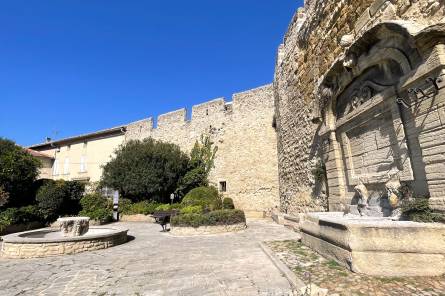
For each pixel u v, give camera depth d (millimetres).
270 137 17781
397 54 4312
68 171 26625
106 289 3949
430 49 3650
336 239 4043
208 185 19859
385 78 4742
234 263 5039
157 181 18094
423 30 3588
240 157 18891
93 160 25828
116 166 19062
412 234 3371
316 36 7746
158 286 3938
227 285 3746
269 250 5617
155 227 13609
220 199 17312
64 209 16688
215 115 20875
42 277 4898
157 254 6504
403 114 4262
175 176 19094
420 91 3820
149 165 18484
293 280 3555
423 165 3855
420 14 3984
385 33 4492
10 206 14938
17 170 14891
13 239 7238
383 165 4758
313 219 5355
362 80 5398
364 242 3574
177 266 5105
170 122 23391
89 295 3738
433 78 3604
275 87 14305
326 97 6586
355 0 5711
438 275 3209
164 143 20641
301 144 9055
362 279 3311
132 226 14336
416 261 3311
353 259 3588
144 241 8977
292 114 10188
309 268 4020
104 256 6633
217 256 5820
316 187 7621
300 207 9055
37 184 16484
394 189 4246
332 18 6727
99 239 7770
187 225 10195
